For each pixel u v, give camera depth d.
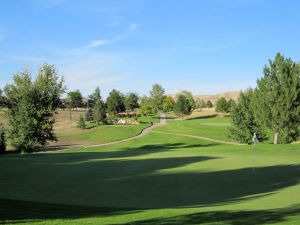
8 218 11.11
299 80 49.94
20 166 26.09
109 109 135.38
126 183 20.39
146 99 166.50
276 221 11.42
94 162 28.05
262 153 36.34
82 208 13.88
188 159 29.73
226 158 30.67
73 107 147.12
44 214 11.99
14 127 49.59
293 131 51.19
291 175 23.25
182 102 129.00
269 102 50.47
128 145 68.69
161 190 19.00
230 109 64.56
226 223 11.12
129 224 10.88
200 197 17.77
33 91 49.22
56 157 32.56
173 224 10.94
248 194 18.52
